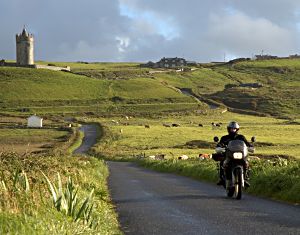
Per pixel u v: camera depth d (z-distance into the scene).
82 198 12.43
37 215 7.70
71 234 7.69
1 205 7.48
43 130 140.12
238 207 14.09
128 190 21.39
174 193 19.16
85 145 112.75
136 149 103.44
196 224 11.38
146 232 10.62
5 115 192.38
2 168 10.39
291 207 13.83
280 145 102.38
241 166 16.16
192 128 147.38
